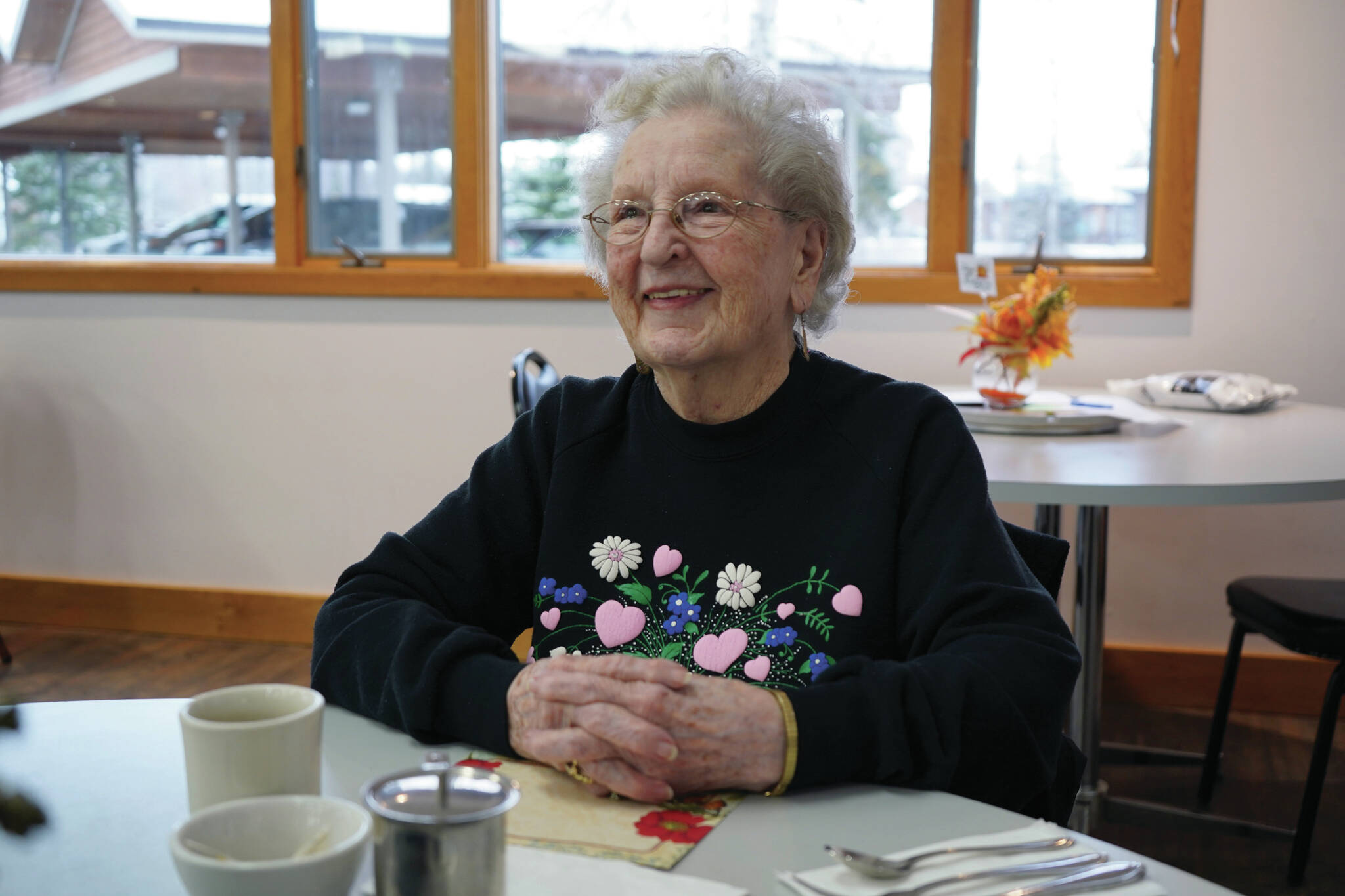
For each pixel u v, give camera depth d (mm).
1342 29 2893
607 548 1081
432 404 3508
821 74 3281
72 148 3756
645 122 1104
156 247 3756
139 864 654
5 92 3760
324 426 3576
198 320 3613
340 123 3543
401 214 3555
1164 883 659
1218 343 3043
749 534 1046
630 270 1089
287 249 3566
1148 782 2625
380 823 521
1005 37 3143
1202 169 3000
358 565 1144
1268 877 2170
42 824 526
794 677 972
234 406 3621
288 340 3564
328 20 3508
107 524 3736
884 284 3174
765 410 1075
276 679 3266
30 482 3768
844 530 1029
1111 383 2723
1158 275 3041
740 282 1046
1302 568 3057
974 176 3207
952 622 952
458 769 556
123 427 3691
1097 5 3082
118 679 3252
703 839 719
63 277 3654
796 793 801
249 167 3666
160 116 3693
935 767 807
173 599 3697
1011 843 701
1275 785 2604
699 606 1030
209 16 3615
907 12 3211
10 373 3736
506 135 3518
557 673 837
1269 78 2945
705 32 3361
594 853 690
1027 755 862
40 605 3787
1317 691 3070
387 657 956
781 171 1063
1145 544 3127
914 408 1070
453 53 3434
